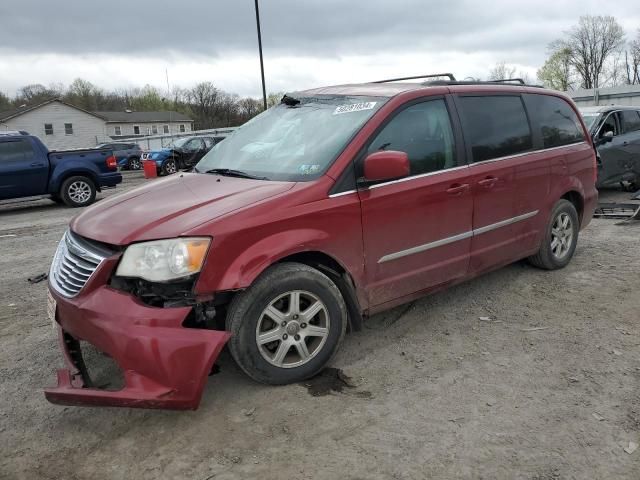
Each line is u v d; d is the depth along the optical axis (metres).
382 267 3.83
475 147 4.45
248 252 3.16
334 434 2.98
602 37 65.12
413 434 2.96
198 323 3.23
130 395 2.88
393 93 4.14
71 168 13.38
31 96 89.69
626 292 4.96
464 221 4.32
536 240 5.17
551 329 4.24
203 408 3.26
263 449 2.88
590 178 5.79
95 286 3.10
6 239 9.11
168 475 2.71
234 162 4.21
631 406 3.16
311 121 4.21
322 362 3.56
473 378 3.54
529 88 5.22
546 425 3.00
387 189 3.80
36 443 3.01
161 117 78.50
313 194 3.47
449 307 4.74
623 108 10.39
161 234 3.05
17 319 4.91
